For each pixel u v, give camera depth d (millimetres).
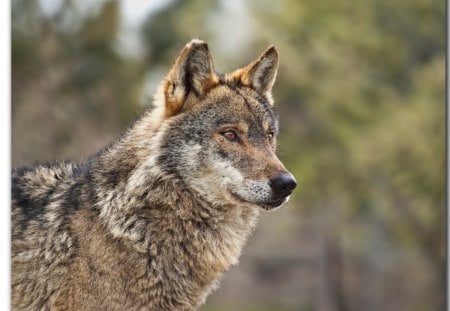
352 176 57844
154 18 54531
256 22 58125
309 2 60500
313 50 60000
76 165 12820
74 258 11805
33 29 45531
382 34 60969
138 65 51781
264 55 12844
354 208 58562
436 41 61094
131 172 11844
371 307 59062
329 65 60219
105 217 11703
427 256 55719
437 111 54625
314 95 59625
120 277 11625
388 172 55312
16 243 12211
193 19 55219
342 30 60219
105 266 11633
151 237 11711
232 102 12219
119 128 48344
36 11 45500
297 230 62312
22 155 41219
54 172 12742
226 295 60969
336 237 60219
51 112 44094
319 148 59875
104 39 48344
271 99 13062
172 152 11820
